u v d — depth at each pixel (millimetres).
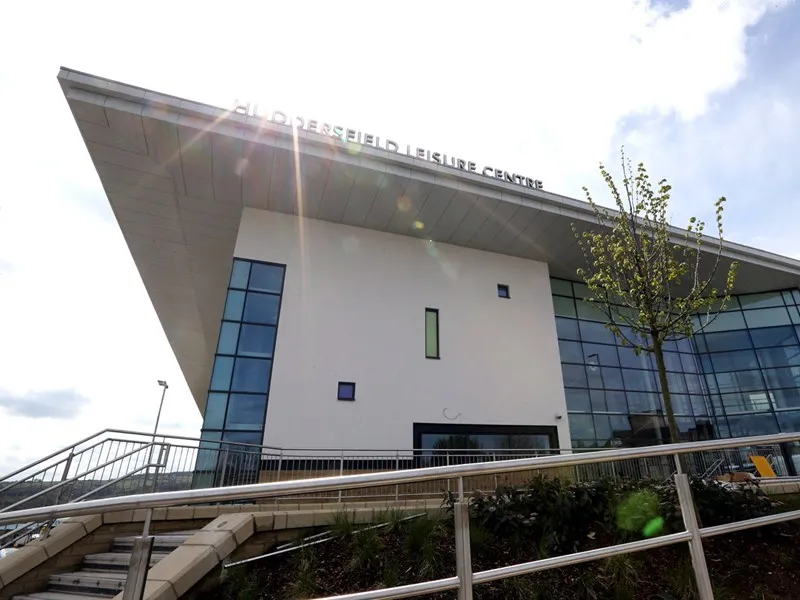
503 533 4273
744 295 19609
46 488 6496
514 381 13719
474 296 14281
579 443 14391
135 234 14531
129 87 9680
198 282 18094
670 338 8391
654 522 4059
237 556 4516
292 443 10719
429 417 12281
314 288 12398
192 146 10609
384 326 12727
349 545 4527
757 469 12805
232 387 10875
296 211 12852
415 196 12461
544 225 13820
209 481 8219
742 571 3652
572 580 3639
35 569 4828
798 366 17953
